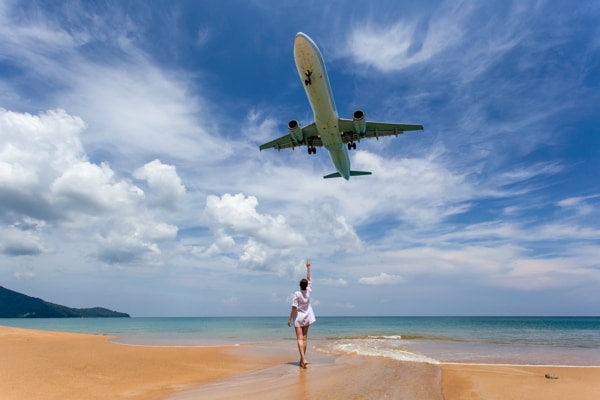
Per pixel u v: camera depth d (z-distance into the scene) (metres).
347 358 13.08
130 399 6.90
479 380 9.04
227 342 21.55
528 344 22.53
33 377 8.74
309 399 6.31
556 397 7.36
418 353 16.31
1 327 23.03
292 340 23.94
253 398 6.45
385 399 6.44
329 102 25.22
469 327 70.06
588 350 18.48
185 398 6.75
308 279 10.68
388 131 30.25
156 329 53.44
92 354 13.59
